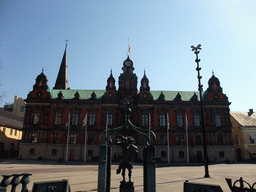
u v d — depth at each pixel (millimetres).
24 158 59969
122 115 63125
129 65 68438
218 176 26609
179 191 15891
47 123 62656
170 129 62969
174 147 61594
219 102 64562
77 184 18781
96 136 61781
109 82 66312
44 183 9828
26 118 62906
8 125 70062
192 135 62781
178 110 64562
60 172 28594
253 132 66562
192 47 30891
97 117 63250
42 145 60938
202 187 9688
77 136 61969
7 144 69562
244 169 37375
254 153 64562
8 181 11031
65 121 63031
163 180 22156
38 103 64125
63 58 88375
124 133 59875
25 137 61531
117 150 59156
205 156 26531
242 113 76375
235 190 12055
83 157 60250
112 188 17062
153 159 10742
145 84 66938
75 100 63938
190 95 69312
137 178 23203
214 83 67000
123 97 64438
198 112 64562
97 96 68000
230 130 63031
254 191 11391
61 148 60938
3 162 47875
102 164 10742
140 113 63969
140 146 60594
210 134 62750
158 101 64625
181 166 44188
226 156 61219
